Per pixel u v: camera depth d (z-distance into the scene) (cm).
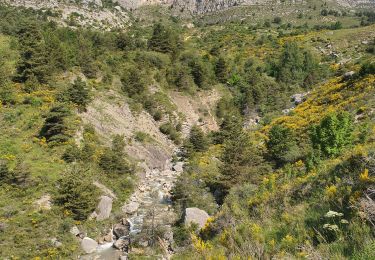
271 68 8438
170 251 2355
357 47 9106
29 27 5703
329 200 885
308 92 6400
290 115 4500
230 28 13625
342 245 620
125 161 4003
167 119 5941
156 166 4669
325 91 4684
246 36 11438
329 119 2281
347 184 916
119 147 4094
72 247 2562
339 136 2214
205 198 3186
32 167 3206
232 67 8119
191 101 6725
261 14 19912
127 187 3688
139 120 5388
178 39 8656
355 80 4259
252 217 1102
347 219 730
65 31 7469
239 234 870
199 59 7756
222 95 7219
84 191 2991
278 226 891
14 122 3825
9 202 2759
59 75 5050
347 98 3850
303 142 3198
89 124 4325
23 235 2489
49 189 3012
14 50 5484
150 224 2733
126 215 3175
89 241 2686
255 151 3409
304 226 800
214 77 7475
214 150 4994
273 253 724
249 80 7694
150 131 5391
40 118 3938
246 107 6856
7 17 10000
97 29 14562
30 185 3000
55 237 2595
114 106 5150
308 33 11044
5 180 2931
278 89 7388
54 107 3694
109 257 2545
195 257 930
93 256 2552
